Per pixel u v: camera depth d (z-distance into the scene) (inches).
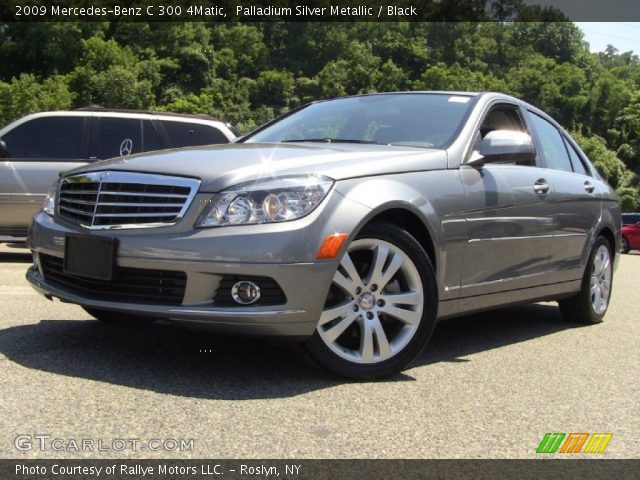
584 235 216.1
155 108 4886.8
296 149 156.0
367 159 150.9
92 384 131.4
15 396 122.6
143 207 138.9
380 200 143.6
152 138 377.4
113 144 370.0
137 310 135.0
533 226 188.1
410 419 122.5
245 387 134.8
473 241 166.4
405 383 144.9
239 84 5753.0
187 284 132.5
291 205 134.3
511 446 112.7
